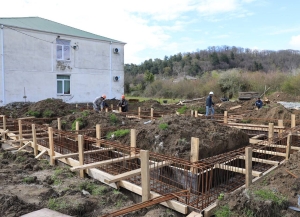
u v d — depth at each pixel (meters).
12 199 3.96
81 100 20.05
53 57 18.33
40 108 14.02
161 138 6.37
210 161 4.65
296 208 3.67
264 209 3.57
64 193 4.66
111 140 7.34
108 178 4.75
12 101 16.75
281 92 27.55
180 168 5.02
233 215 3.71
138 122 9.59
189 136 6.34
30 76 17.44
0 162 6.41
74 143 7.47
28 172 5.88
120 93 22.23
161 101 31.00
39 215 3.47
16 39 16.70
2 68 16.25
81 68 19.83
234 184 5.22
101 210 4.27
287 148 6.23
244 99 24.39
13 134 9.09
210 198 4.44
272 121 11.46
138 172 4.91
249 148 4.44
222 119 11.80
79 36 19.34
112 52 21.42
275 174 4.73
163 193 4.50
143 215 4.09
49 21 21.98
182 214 3.95
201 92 33.22
